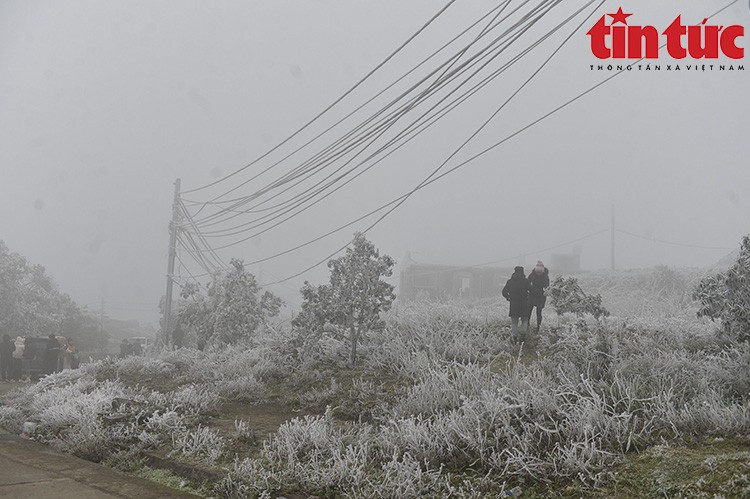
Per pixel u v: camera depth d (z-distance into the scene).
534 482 5.80
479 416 6.98
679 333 11.09
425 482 6.08
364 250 12.79
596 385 8.01
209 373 13.66
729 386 7.71
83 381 13.63
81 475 7.03
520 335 12.44
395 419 8.14
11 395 14.63
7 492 6.02
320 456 6.93
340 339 13.38
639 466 5.63
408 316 14.04
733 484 4.87
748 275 8.79
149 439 8.28
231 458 7.45
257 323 18.53
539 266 12.58
